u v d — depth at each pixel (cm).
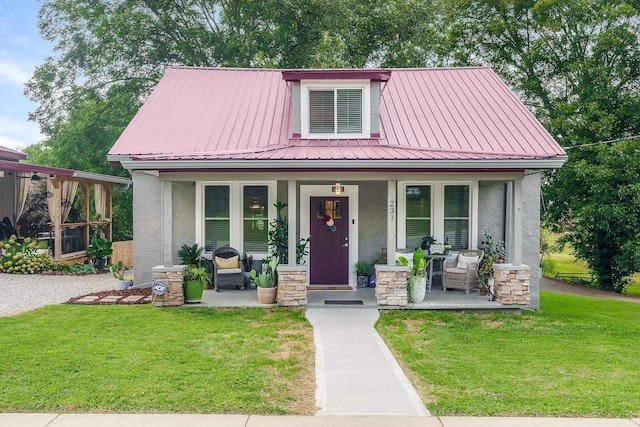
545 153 982
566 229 2148
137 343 710
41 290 1165
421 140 1080
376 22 2317
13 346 684
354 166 926
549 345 758
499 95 1280
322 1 2148
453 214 1175
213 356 660
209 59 2383
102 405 495
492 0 2239
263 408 495
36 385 543
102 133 2359
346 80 1123
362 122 1127
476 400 523
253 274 1047
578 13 1989
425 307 970
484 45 2347
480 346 745
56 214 1500
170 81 1350
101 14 2395
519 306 972
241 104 1263
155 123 1148
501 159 912
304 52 2222
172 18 2312
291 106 1188
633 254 1822
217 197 1173
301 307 966
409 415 488
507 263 1088
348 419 477
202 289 1001
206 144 1068
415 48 2252
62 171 1472
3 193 1681
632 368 646
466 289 1077
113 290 1130
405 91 1330
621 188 1786
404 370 629
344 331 811
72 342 709
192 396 518
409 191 1178
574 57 2086
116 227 2491
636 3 1988
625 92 2005
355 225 1188
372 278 1183
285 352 691
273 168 940
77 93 2498
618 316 1188
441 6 2409
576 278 2230
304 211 1187
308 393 545
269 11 2192
